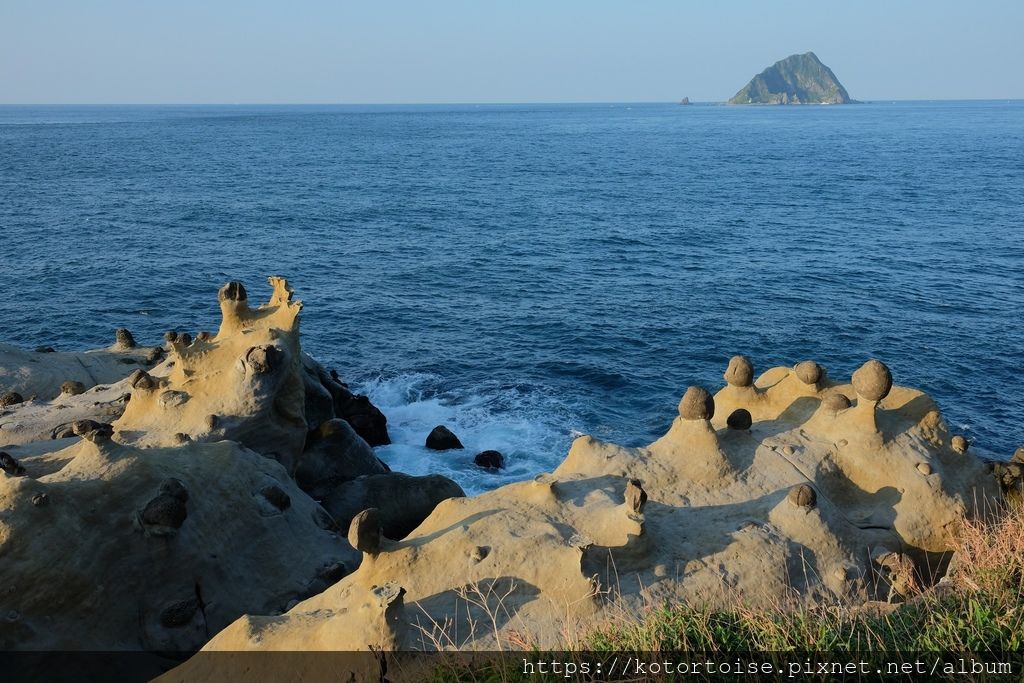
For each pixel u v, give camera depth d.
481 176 95.88
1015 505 9.03
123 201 68.69
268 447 13.07
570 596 7.11
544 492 8.18
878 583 7.95
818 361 29.70
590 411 25.14
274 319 13.88
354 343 31.34
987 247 48.44
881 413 9.44
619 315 34.97
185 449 10.16
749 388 10.16
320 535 10.53
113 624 8.41
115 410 14.69
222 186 82.12
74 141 155.50
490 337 32.09
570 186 84.56
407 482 13.18
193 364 13.34
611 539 7.65
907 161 108.56
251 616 7.20
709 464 8.80
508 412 24.61
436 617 6.93
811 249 48.84
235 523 9.66
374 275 42.56
